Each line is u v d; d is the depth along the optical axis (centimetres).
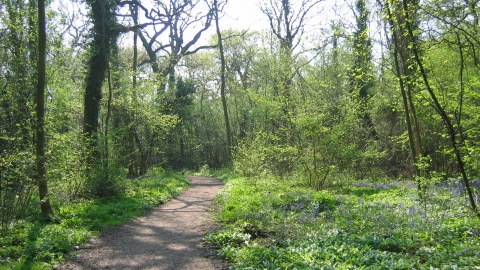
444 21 911
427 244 817
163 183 2291
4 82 1158
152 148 3034
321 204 1332
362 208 1157
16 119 1074
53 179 1266
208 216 1347
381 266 668
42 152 1140
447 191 1235
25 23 1339
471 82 1104
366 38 1338
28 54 1338
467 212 1020
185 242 980
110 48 2175
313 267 674
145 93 2661
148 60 3584
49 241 884
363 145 2175
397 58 1297
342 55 2012
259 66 3250
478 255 702
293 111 1895
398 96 1677
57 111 1556
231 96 4481
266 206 1309
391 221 973
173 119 2948
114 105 2469
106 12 1958
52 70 1573
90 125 1816
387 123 2492
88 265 793
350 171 2131
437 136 1828
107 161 1695
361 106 1995
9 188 988
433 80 1141
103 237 1039
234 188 1891
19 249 823
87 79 1859
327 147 1773
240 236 960
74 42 1820
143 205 1527
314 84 2000
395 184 1836
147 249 916
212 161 5219
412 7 974
